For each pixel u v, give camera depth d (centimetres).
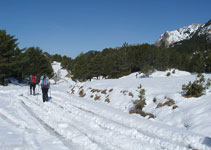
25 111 905
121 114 926
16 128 622
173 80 1545
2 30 2934
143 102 1166
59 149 457
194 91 1053
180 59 5372
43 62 4459
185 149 481
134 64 4694
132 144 507
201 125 736
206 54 5278
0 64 2591
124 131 632
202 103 926
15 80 3353
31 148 456
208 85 1082
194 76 1550
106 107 1184
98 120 766
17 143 486
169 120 909
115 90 1598
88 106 1128
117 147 489
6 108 950
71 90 2288
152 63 4075
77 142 514
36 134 575
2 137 523
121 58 4962
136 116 960
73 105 1150
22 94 1636
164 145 514
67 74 8194
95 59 5781
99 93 1719
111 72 5222
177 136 581
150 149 473
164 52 4103
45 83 1260
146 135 612
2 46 2689
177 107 992
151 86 1433
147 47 4550
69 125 678
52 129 638
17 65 2925
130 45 5738
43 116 795
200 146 502
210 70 4191
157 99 1164
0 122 684
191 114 866
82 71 5662
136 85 1569
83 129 641
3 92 1759
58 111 920
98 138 548
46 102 1192
